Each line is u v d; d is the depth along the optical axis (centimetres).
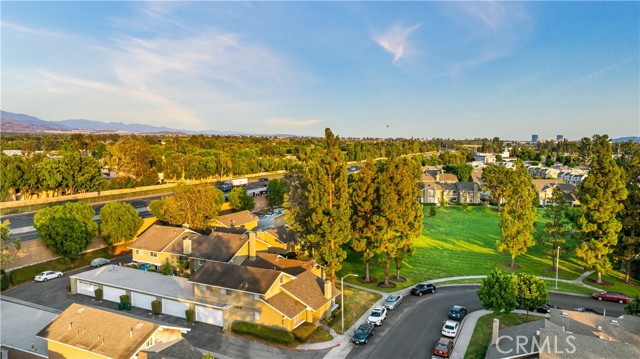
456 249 7638
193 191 7544
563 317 3669
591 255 5766
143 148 12762
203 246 5800
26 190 9875
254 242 5588
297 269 5072
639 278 6028
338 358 3750
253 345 3991
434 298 5284
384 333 4256
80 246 6097
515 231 6469
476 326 4391
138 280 5162
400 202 5719
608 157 5688
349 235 5500
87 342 3375
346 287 5622
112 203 6994
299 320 4272
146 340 3312
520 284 4466
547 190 12525
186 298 4588
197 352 3322
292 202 6581
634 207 5847
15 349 3741
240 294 4359
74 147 17100
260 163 17800
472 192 12925
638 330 3475
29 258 5859
